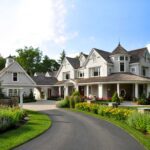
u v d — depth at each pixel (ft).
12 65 134.21
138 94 128.16
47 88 164.86
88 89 137.80
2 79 129.49
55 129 42.86
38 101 141.18
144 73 141.08
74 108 89.51
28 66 257.14
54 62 307.99
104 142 32.89
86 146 30.55
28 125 46.14
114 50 140.15
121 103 110.93
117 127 45.96
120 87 134.21
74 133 39.27
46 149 28.81
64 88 153.79
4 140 32.27
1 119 39.45
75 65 159.84
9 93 131.64
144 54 141.18
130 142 32.96
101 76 135.03
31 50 258.37
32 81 142.61
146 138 35.45
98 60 137.49
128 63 136.56
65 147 29.91
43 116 62.85
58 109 87.30
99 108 69.77
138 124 42.63
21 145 30.58
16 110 53.47
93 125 48.37
